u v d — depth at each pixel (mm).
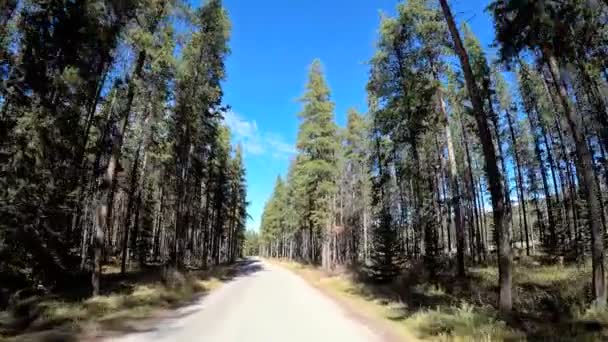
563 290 14414
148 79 17094
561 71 15133
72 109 13844
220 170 44281
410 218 35906
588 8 12242
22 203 12031
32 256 12688
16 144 12117
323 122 36062
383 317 12727
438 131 25422
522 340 8258
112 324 10289
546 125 30438
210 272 29500
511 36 12922
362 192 44750
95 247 14852
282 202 77688
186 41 17297
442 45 19562
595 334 8602
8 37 12555
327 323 11477
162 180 33969
